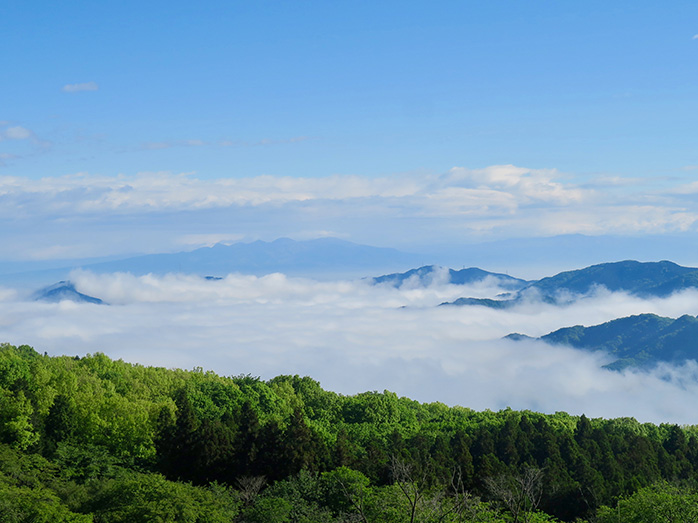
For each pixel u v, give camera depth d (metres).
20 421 87.44
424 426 141.12
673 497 65.00
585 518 90.38
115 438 91.69
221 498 67.81
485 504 64.25
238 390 140.38
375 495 68.25
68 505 63.19
